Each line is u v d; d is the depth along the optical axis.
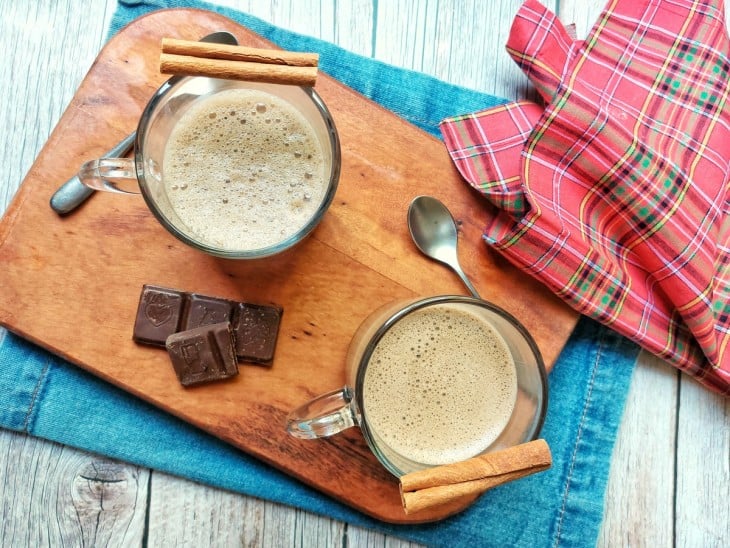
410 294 0.35
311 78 0.29
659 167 0.35
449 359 0.33
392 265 0.35
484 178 0.35
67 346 0.33
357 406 0.29
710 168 0.36
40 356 0.35
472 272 0.35
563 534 0.37
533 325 0.35
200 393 0.34
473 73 0.39
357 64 0.38
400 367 0.33
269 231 0.32
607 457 0.37
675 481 0.39
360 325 0.34
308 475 0.34
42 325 0.33
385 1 0.39
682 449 0.39
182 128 0.32
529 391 0.32
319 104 0.30
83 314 0.33
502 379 0.33
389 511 0.34
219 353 0.33
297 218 0.32
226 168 0.32
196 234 0.31
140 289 0.34
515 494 0.37
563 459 0.37
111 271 0.34
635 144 0.35
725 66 0.37
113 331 0.33
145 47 0.34
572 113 0.34
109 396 0.35
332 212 0.35
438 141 0.36
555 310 0.36
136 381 0.33
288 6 0.39
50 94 0.38
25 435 0.36
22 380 0.35
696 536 0.39
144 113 0.30
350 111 0.35
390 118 0.35
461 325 0.33
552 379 0.38
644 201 0.35
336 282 0.34
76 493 0.36
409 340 0.33
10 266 0.33
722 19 0.37
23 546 0.36
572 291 0.35
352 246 0.35
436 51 0.40
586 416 0.38
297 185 0.32
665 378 0.39
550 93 0.36
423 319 0.33
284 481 0.36
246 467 0.36
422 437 0.33
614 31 0.37
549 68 0.36
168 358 0.34
